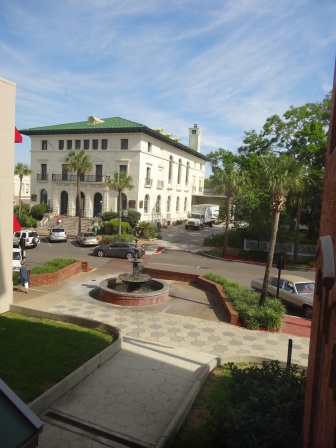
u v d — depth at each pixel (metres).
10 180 11.91
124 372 8.12
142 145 40.00
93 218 41.75
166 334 10.83
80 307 13.22
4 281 11.82
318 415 4.18
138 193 40.03
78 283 17.06
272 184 12.73
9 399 3.32
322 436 3.44
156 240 36.38
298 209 26.75
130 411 6.60
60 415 6.36
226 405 5.57
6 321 10.80
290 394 5.79
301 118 32.69
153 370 8.33
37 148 45.06
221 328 11.59
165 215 48.16
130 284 15.03
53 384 7.14
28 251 27.31
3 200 11.59
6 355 8.27
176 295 15.30
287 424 5.10
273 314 11.66
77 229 39.66
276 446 4.84
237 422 5.03
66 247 29.98
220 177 28.55
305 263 27.00
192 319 12.32
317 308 4.93
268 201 28.34
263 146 34.31
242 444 4.85
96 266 22.31
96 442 5.70
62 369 7.73
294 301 14.09
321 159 28.12
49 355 8.37
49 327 10.34
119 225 32.88
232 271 23.30
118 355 9.02
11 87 11.73
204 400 7.11
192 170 57.56
